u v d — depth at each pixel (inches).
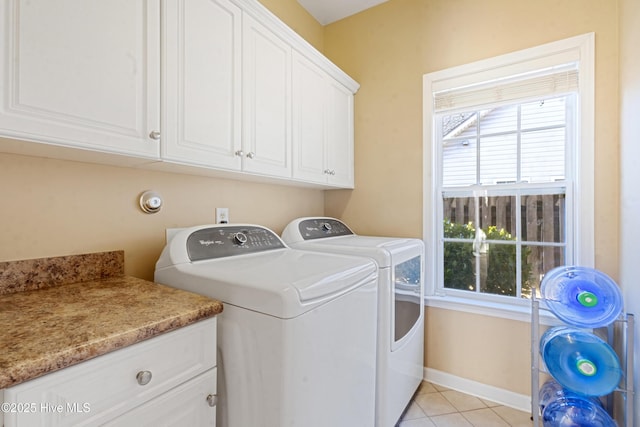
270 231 63.7
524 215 72.6
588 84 61.8
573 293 55.7
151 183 53.2
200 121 46.9
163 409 29.8
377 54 88.9
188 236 49.2
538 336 60.7
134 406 27.4
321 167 76.9
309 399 36.3
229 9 51.6
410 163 83.4
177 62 43.6
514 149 73.7
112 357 25.9
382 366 55.4
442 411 68.5
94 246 46.1
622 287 56.9
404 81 84.4
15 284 38.6
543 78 67.5
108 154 38.3
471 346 75.1
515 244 73.7
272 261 49.1
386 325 55.9
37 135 30.6
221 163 50.4
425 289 80.9
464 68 75.4
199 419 33.5
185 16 44.7
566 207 67.7
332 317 40.5
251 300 35.6
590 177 61.7
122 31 37.5
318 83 75.7
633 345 51.9
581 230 62.7
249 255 54.4
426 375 80.7
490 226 76.7
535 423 58.9
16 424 20.6
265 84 59.1
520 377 69.4
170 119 42.8
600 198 60.7
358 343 47.0
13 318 29.2
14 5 29.1
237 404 36.9
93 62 34.8
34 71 30.4
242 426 36.6
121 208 49.3
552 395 62.4
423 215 81.4
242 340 36.4
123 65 37.6
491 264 76.7
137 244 51.3
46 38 31.1
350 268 45.7
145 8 39.9
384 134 87.6
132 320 29.0
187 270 43.3
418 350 73.6
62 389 22.9
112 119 36.6
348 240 74.2
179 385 31.4
